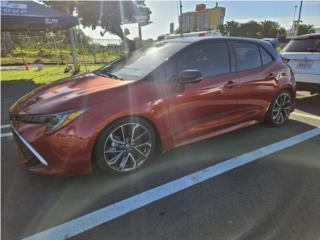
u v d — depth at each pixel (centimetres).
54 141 262
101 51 2255
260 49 430
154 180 298
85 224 232
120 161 302
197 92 337
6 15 925
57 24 1048
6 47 2434
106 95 285
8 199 264
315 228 227
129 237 218
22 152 286
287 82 456
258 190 279
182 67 338
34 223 233
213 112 364
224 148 376
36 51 2559
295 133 436
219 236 218
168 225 231
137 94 297
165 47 364
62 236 219
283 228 226
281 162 338
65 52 2411
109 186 286
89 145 272
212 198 267
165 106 312
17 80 975
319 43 589
